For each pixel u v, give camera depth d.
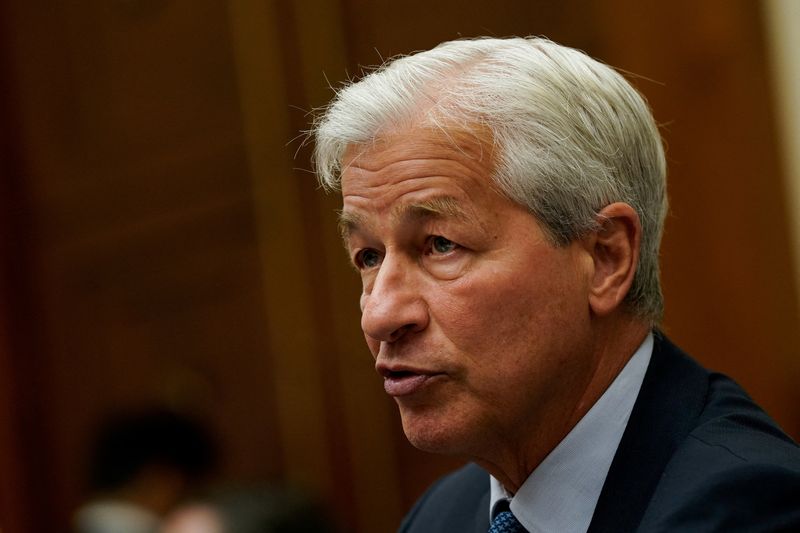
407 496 6.88
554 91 2.91
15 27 8.16
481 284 2.82
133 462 6.57
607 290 2.96
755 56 5.63
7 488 8.04
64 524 8.02
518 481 3.07
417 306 2.85
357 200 2.93
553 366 2.90
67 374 8.05
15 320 8.10
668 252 5.80
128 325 7.84
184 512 5.00
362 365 7.02
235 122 7.36
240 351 7.42
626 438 2.95
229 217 7.43
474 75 2.90
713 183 5.70
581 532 2.96
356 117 2.93
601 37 6.09
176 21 7.56
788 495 2.60
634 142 3.04
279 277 7.25
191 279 7.58
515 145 2.84
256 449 7.34
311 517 5.04
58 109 8.04
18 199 8.18
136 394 7.80
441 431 2.88
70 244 8.02
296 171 7.17
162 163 7.66
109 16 7.80
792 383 5.52
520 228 2.85
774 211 5.58
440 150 2.84
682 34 5.79
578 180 2.89
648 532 2.62
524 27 6.38
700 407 2.97
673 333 5.79
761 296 5.59
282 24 7.16
